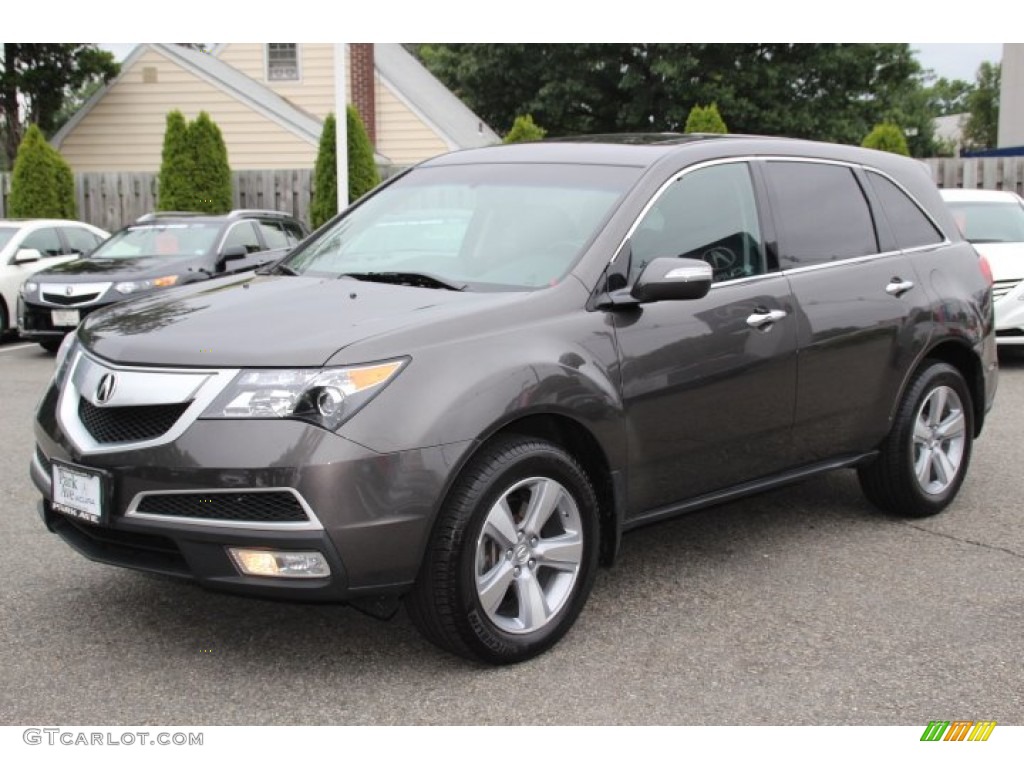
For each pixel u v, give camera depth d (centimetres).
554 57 3722
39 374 1097
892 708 372
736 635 432
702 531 569
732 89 3503
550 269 436
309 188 1997
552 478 402
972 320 592
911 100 5000
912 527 577
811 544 547
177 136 1936
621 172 473
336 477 351
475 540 378
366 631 433
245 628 436
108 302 1201
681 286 417
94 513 379
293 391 356
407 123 2741
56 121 3453
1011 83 3484
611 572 506
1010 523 584
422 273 455
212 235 1323
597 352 419
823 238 528
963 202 1189
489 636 387
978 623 446
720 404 466
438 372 373
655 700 376
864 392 536
